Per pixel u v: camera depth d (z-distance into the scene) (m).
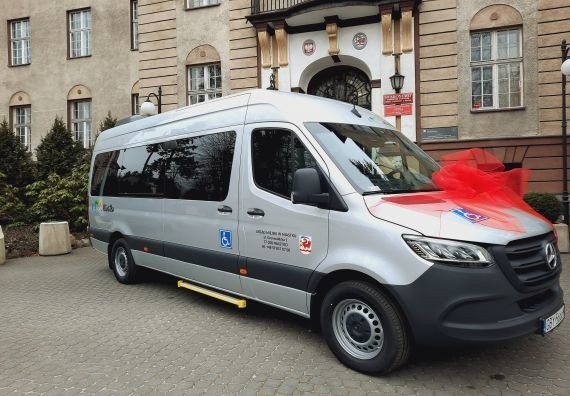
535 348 4.31
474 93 13.50
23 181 16.78
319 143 4.19
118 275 7.47
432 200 3.90
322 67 15.13
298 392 3.56
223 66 16.14
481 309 3.30
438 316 3.36
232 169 5.02
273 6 15.26
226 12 16.09
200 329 5.07
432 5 13.52
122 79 20.05
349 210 3.85
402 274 3.48
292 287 4.32
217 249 5.20
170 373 3.96
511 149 12.95
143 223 6.64
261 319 5.36
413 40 13.66
